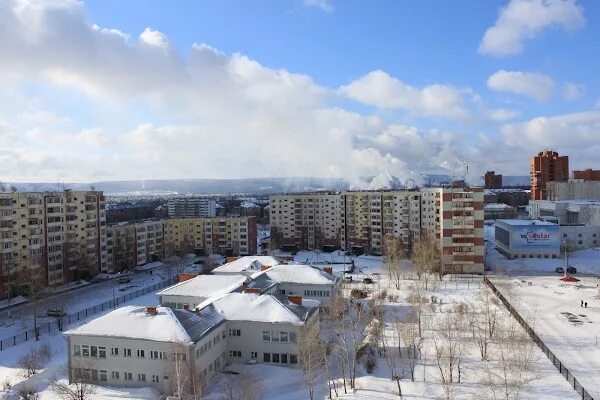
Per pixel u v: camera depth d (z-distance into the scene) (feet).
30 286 440.45
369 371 259.19
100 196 604.90
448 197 563.89
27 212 499.10
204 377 249.14
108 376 248.52
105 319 259.39
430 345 295.48
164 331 244.63
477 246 561.84
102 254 604.90
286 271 398.62
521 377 225.56
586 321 355.56
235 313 283.18
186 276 400.06
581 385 231.91
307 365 229.66
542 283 504.43
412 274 551.18
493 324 301.02
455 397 219.61
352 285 492.54
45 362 288.30
